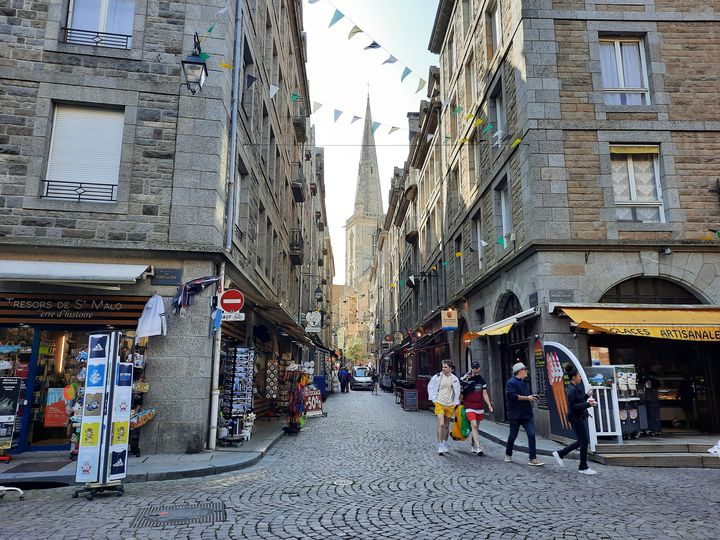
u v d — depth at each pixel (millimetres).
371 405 23438
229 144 11109
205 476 7594
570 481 7105
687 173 12031
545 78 12375
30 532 4824
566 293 11281
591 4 12750
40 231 9445
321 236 48469
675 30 12719
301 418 13141
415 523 5117
